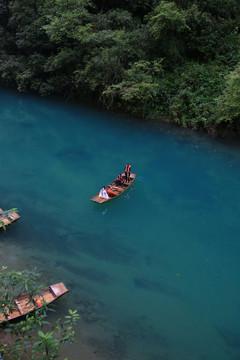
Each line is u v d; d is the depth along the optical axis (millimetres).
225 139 19156
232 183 15688
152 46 22078
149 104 22047
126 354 6879
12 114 24906
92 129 21797
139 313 8062
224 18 23234
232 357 7125
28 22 27594
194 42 22344
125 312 8039
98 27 23766
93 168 16219
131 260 9992
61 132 21469
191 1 22344
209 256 10586
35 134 20984
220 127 19375
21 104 27188
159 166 17047
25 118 24094
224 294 9008
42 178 14789
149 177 15734
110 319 7762
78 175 15320
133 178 14289
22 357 6168
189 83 21266
